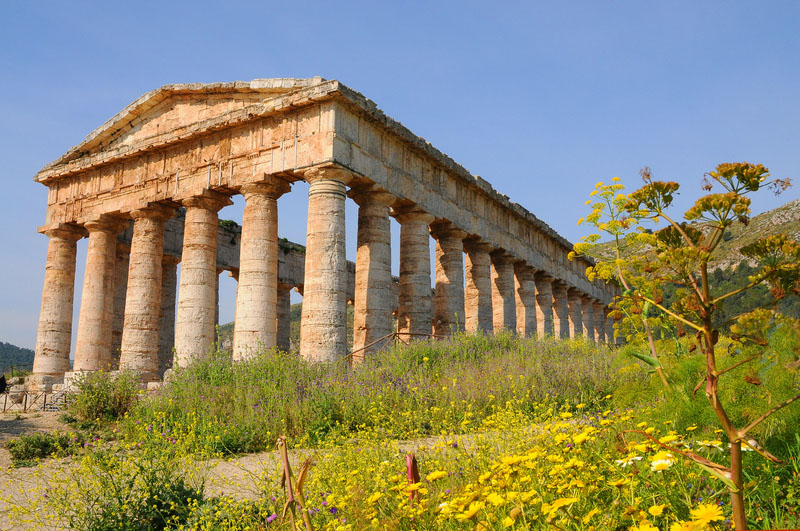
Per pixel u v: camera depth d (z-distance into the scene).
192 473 8.38
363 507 5.91
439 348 21.23
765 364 3.30
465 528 4.41
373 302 24.73
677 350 5.05
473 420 12.45
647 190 3.09
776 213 81.69
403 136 26.19
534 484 4.65
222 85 26.56
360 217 25.61
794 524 4.12
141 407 16.27
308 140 23.28
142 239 27.95
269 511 6.86
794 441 4.78
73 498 7.64
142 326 26.89
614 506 3.99
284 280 41.41
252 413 14.23
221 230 37.69
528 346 21.45
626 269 3.78
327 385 15.88
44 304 31.16
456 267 30.16
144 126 30.00
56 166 32.62
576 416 10.31
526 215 38.06
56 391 25.62
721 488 4.51
